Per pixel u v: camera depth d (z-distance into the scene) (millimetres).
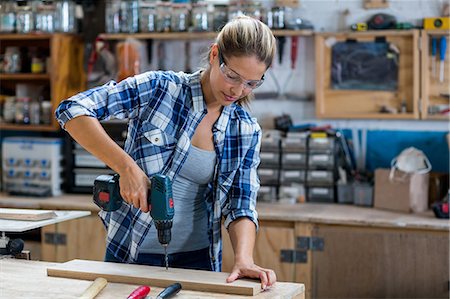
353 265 4023
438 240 3875
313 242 4070
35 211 2693
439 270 3889
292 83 4730
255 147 2545
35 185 4812
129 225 2514
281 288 2205
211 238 2590
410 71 4496
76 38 4945
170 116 2412
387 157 4598
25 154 4820
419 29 4375
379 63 4539
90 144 2236
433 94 4449
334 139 4473
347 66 4590
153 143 2416
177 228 2525
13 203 4566
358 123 4641
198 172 2486
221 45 2227
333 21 4641
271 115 4785
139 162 2441
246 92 2291
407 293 3949
